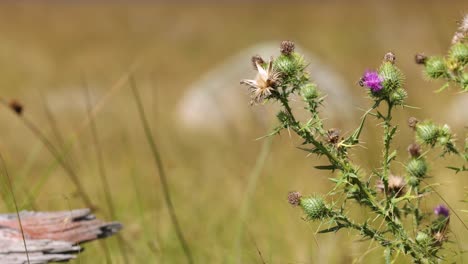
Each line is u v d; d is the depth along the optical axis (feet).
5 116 82.33
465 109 57.16
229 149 54.24
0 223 25.07
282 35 159.74
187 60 140.87
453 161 36.60
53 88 108.27
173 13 205.77
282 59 18.31
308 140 18.28
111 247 32.22
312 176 42.93
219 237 33.60
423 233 19.57
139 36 173.47
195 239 33.40
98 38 169.58
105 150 58.75
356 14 182.29
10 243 24.29
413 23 127.54
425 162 20.44
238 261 29.73
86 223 25.63
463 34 19.79
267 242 31.99
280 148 51.80
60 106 90.33
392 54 18.74
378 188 20.29
